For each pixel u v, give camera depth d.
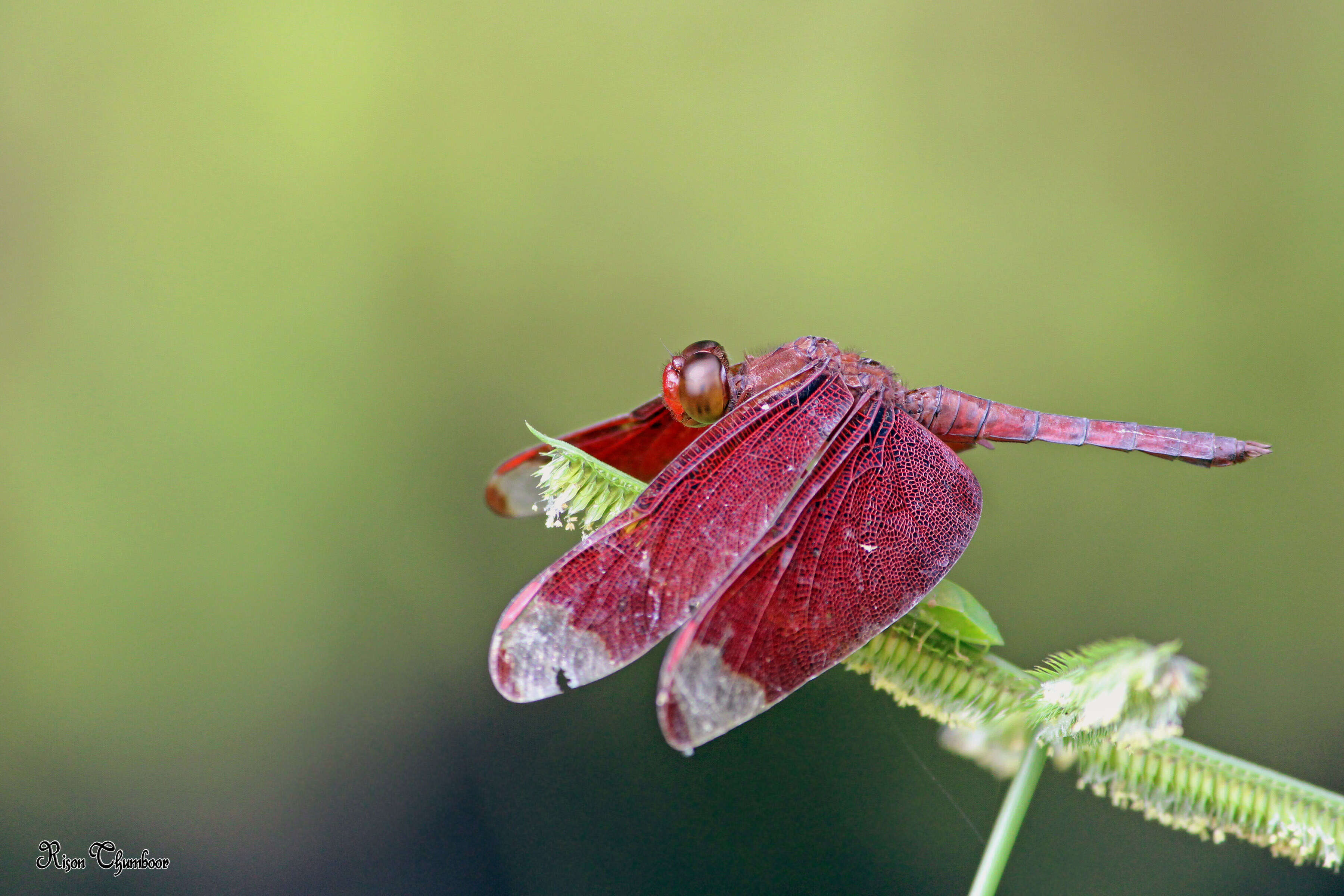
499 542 0.35
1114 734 0.31
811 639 0.31
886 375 0.32
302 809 0.34
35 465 0.35
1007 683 0.31
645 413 0.33
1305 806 0.31
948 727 0.32
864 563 0.32
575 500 0.32
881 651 0.32
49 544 0.35
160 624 0.35
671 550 0.31
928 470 0.32
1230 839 0.33
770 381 0.32
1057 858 0.33
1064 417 0.33
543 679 0.31
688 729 0.31
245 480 0.35
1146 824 0.34
